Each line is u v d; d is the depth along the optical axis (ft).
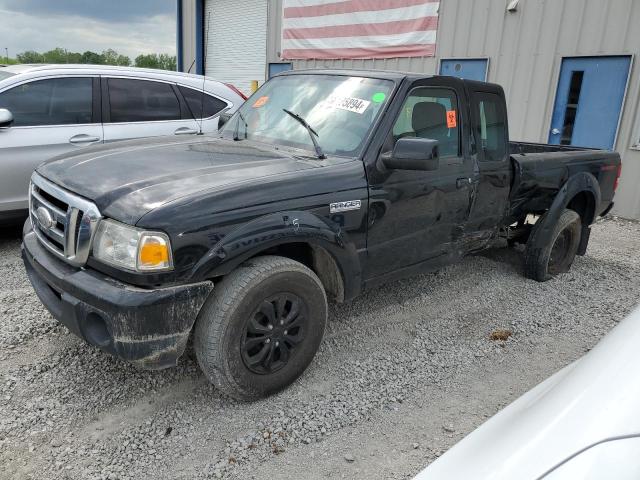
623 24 26.99
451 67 34.22
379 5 37.40
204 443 8.81
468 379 11.19
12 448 8.46
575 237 17.85
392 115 11.59
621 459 3.71
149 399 9.89
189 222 8.47
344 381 10.80
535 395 5.43
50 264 9.50
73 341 11.74
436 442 9.12
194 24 55.01
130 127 19.67
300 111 12.82
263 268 9.33
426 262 13.11
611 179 18.98
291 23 44.11
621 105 27.81
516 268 18.44
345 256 10.68
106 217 8.77
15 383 10.14
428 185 12.30
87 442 8.70
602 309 15.24
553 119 30.50
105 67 19.74
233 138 13.15
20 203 17.81
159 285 8.41
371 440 9.11
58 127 18.30
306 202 9.89
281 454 8.66
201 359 9.18
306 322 10.22
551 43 29.68
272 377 9.90
